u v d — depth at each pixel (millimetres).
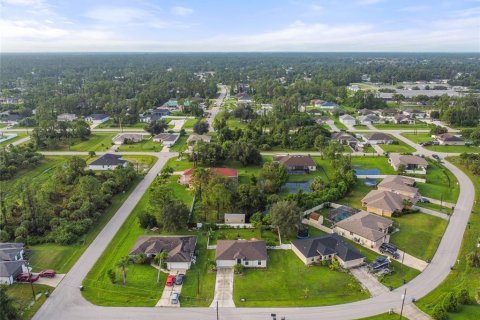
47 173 136125
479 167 133625
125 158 154375
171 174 134125
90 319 62594
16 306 65250
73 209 100250
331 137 180750
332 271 77000
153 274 75688
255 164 147250
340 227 92500
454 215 102250
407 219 99625
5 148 157625
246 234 91875
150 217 95062
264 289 71250
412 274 76000
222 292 70250
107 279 73562
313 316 63781
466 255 81625
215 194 97438
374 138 177375
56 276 74500
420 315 63906
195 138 172125
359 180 129250
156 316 63562
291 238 90000
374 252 84312
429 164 146125
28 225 90500
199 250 84938
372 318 63250
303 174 137000
